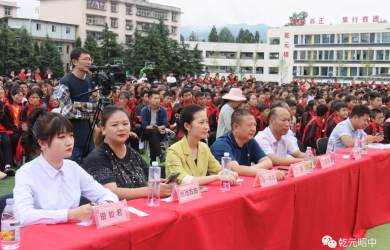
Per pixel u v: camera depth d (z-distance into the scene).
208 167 2.95
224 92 8.68
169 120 6.89
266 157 3.24
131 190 2.22
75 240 1.48
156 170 2.06
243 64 52.00
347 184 3.19
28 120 2.86
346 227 3.20
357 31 42.78
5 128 5.33
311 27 45.19
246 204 2.21
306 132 6.01
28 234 1.56
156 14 47.19
